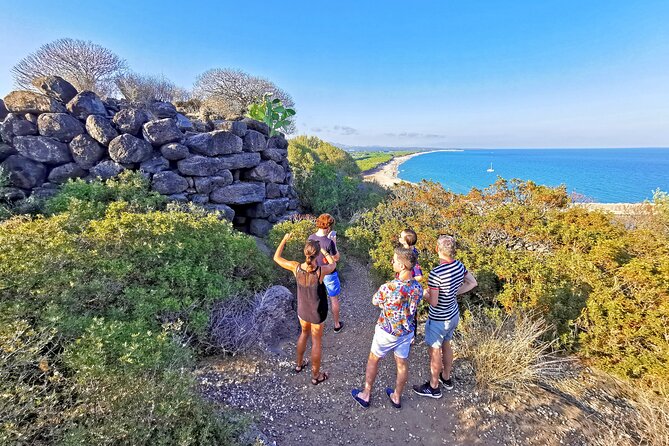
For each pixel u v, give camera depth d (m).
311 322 3.42
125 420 2.24
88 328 2.80
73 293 3.28
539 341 4.08
